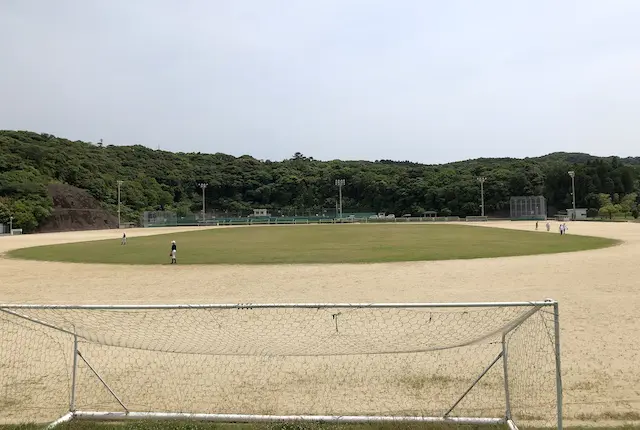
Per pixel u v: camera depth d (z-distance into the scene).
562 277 14.24
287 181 118.25
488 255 21.12
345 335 6.60
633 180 93.06
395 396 5.36
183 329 7.05
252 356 6.71
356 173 119.12
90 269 18.45
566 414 4.82
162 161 125.75
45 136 110.12
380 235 39.81
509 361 5.61
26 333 7.71
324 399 5.30
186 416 4.75
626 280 13.37
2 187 72.81
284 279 15.06
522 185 94.75
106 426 4.66
